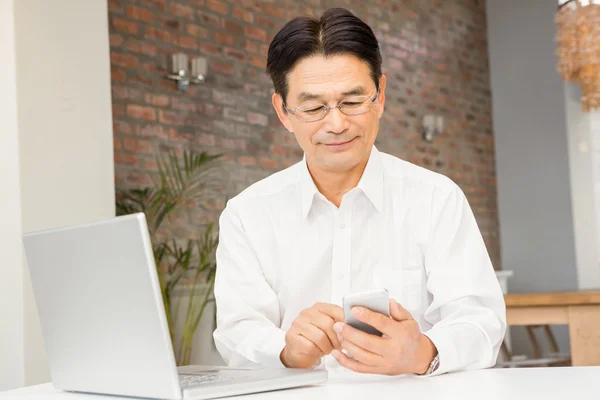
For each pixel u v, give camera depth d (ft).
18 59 9.83
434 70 22.12
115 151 13.79
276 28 17.61
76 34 10.61
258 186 5.42
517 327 22.38
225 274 5.24
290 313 5.28
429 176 5.15
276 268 5.26
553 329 21.85
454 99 22.75
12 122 9.79
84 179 10.50
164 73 14.84
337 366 5.06
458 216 4.96
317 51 4.38
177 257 13.52
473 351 4.16
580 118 22.62
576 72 17.94
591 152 22.40
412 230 5.08
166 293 13.62
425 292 5.10
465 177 22.75
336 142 4.49
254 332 4.69
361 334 3.72
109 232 3.31
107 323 3.48
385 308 3.70
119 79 13.99
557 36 18.08
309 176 5.13
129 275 3.28
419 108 21.39
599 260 22.17
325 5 19.02
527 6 23.59
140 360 3.38
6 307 9.75
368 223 5.14
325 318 4.03
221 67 16.10
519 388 3.32
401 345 3.73
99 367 3.63
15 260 9.68
